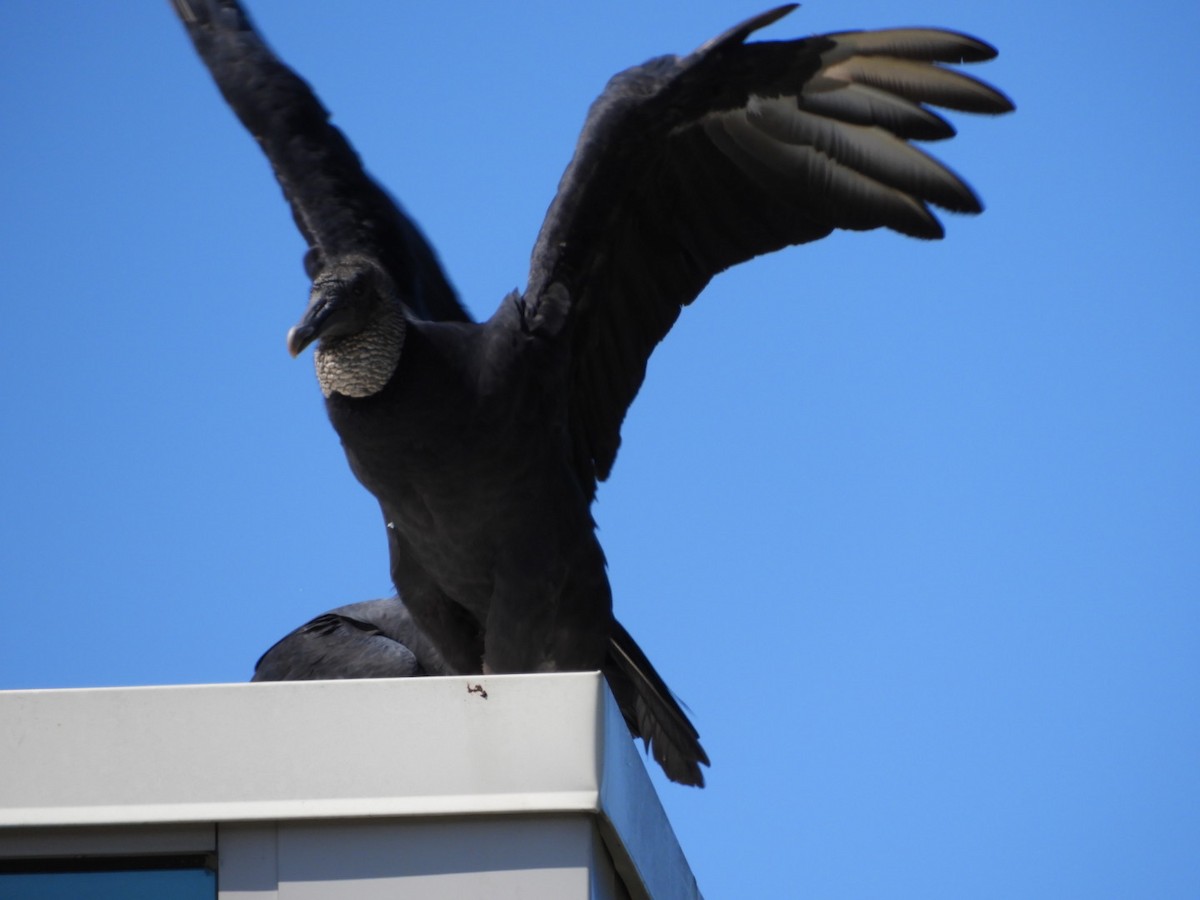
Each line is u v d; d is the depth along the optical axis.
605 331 10.27
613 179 9.77
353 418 9.33
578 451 10.27
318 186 10.23
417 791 7.18
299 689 7.32
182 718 7.31
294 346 9.05
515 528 9.48
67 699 7.33
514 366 9.44
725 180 10.27
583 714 7.23
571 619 9.70
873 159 10.14
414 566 9.95
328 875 7.16
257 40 10.80
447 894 7.11
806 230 10.43
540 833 7.16
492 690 7.28
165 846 7.25
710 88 9.77
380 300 9.30
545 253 9.67
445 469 9.31
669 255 10.38
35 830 7.27
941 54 9.70
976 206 10.05
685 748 10.15
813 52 9.73
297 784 7.21
